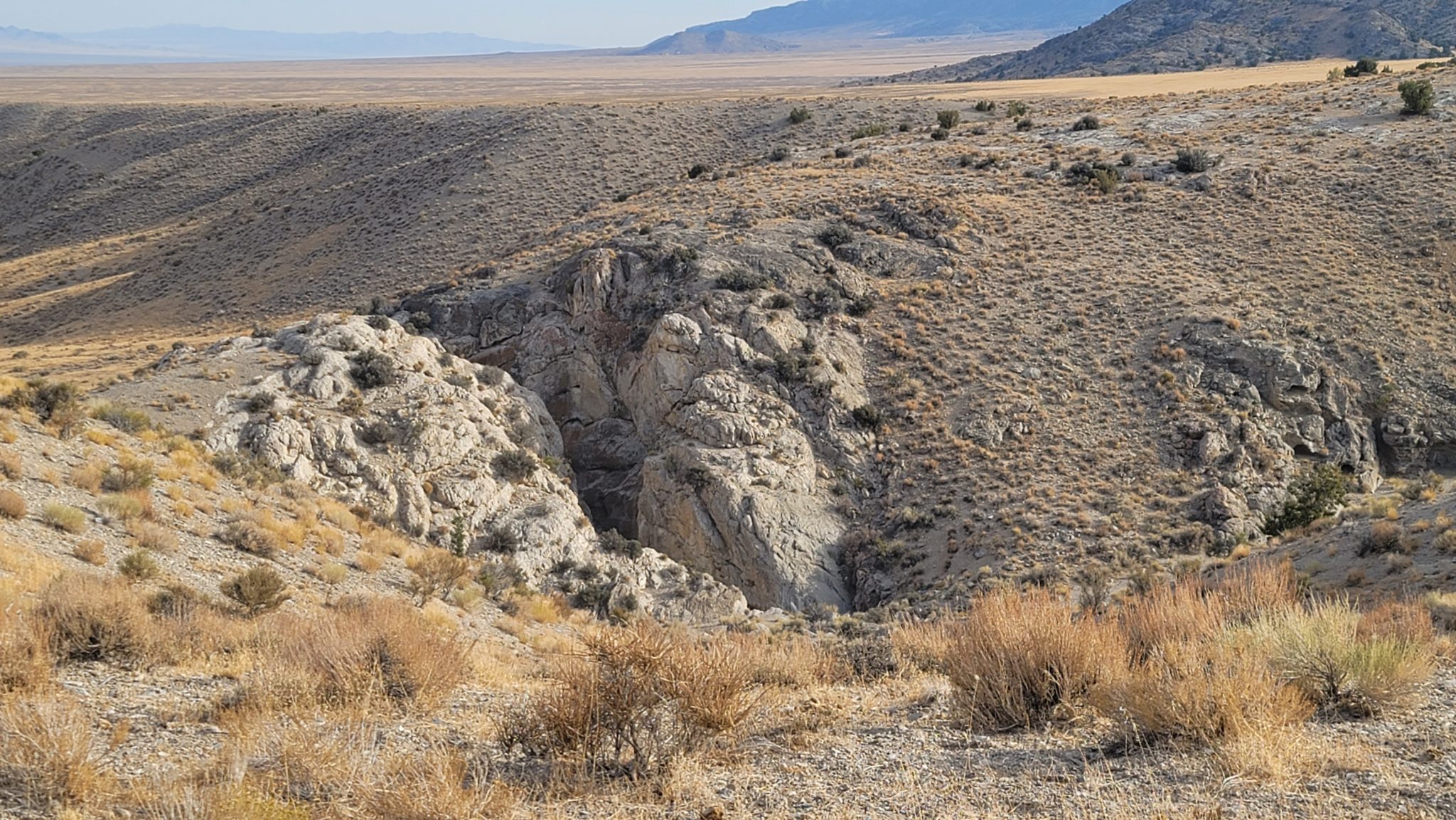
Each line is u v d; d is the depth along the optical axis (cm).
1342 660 862
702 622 3503
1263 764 682
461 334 5362
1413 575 2236
